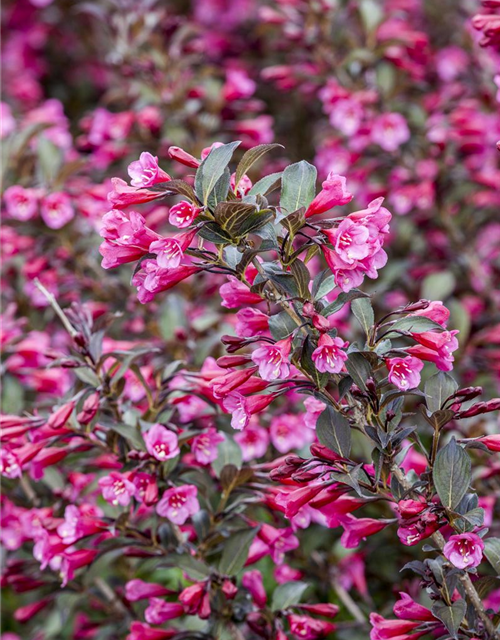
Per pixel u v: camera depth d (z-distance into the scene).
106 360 1.55
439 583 1.31
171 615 1.46
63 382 1.75
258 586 1.48
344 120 2.00
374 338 1.32
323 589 1.71
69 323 1.53
